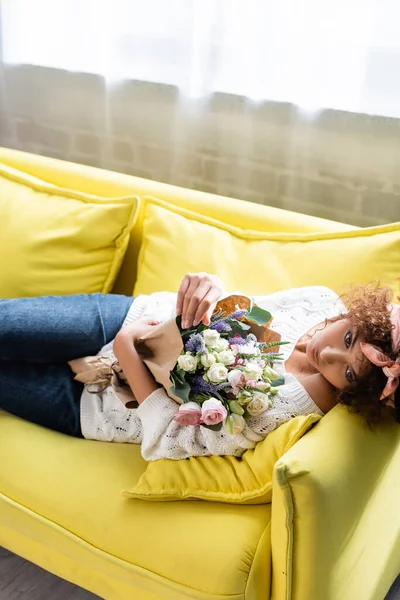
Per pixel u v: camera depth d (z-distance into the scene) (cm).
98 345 153
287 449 117
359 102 180
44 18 213
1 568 161
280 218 169
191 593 113
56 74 223
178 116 207
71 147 232
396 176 184
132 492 125
